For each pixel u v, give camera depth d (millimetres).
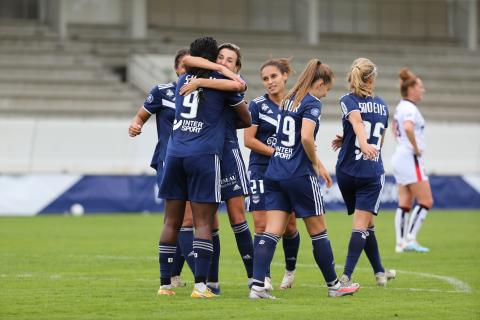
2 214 51312
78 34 82000
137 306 18266
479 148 65250
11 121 57438
